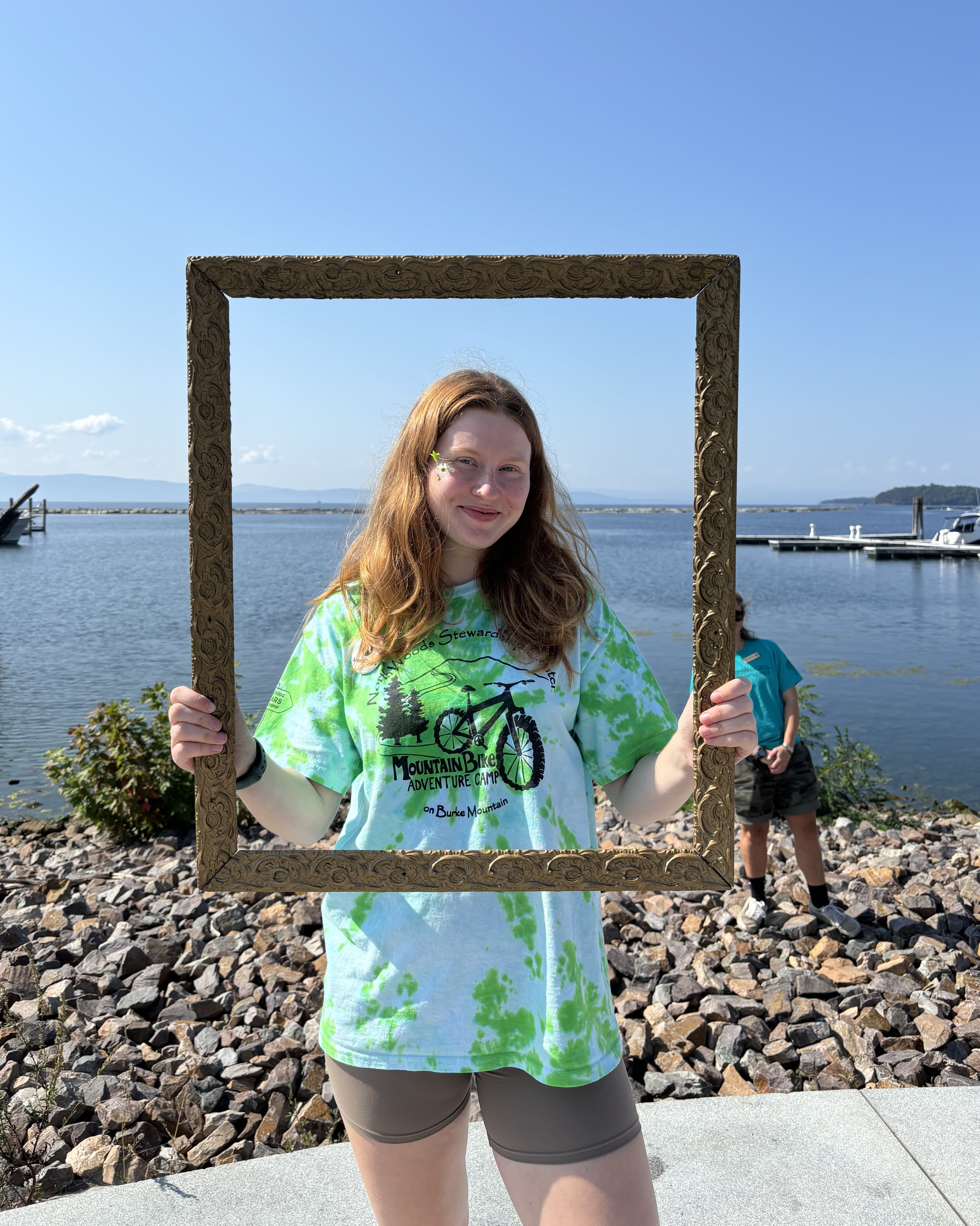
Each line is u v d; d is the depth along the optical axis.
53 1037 3.54
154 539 78.56
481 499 1.51
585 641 1.63
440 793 1.50
